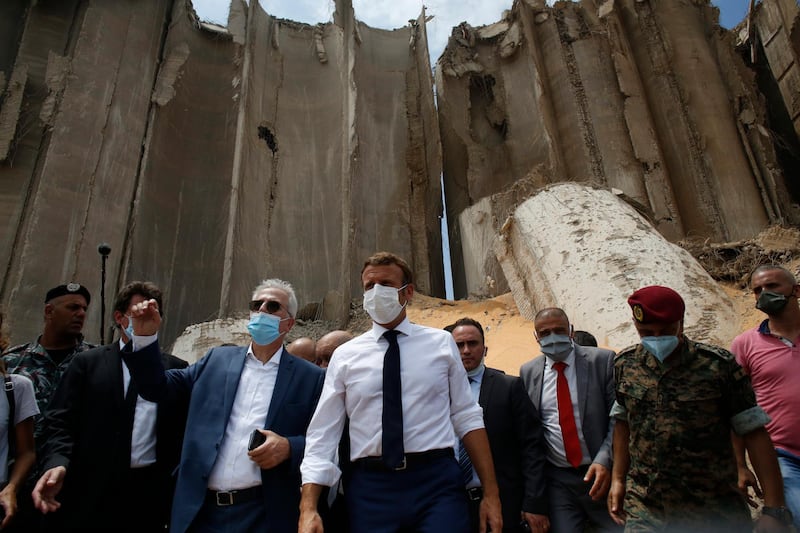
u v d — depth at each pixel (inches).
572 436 154.8
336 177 807.1
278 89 882.1
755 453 115.1
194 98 826.2
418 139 875.4
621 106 850.8
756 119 830.5
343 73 835.4
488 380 162.7
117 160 706.8
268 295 141.7
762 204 763.4
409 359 121.0
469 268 653.3
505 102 914.7
